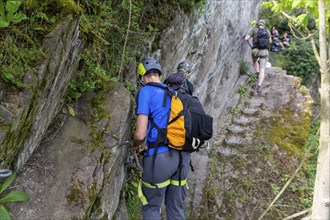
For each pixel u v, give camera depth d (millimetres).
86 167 2256
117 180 2854
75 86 2568
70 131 2422
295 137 6461
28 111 1895
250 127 6754
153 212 2779
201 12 4801
